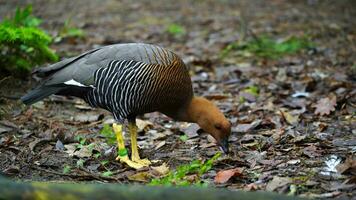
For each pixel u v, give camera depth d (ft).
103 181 32.07
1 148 36.81
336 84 49.49
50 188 25.05
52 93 35.78
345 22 79.46
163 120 43.52
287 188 29.53
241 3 95.35
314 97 47.67
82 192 24.75
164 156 36.32
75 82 35.19
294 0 96.89
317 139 37.32
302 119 42.06
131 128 35.78
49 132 39.52
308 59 60.80
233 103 47.21
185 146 38.11
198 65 58.75
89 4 92.79
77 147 37.22
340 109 44.34
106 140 39.11
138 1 96.99
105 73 34.50
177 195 24.48
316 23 78.43
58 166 34.45
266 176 31.42
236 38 69.36
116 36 71.72
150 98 34.35
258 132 40.19
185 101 35.55
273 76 54.65
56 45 64.23
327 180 30.81
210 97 48.34
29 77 47.29
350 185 29.48
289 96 48.62
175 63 34.60
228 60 60.85
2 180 25.77
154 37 72.28
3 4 87.10
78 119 42.88
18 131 39.96
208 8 91.71
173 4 94.99
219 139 35.06
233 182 31.17
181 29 75.92
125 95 34.30
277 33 72.74
